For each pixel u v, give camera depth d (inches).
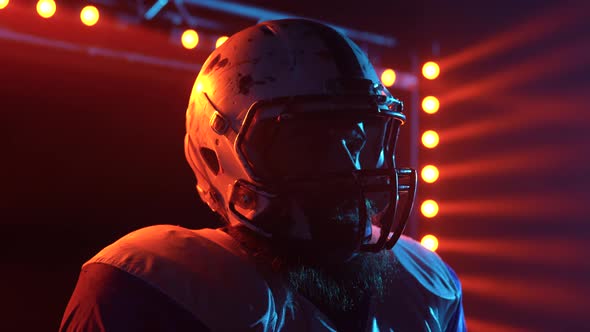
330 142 36.0
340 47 38.4
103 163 116.3
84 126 115.1
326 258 36.0
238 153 35.5
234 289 33.5
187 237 36.4
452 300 41.9
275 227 35.9
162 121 119.6
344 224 35.3
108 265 33.9
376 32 127.8
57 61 109.7
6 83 109.9
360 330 36.1
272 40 38.4
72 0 104.0
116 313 32.1
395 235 36.8
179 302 32.3
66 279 112.9
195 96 40.8
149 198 118.8
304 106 35.2
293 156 35.9
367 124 39.1
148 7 109.4
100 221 115.8
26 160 111.9
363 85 36.8
